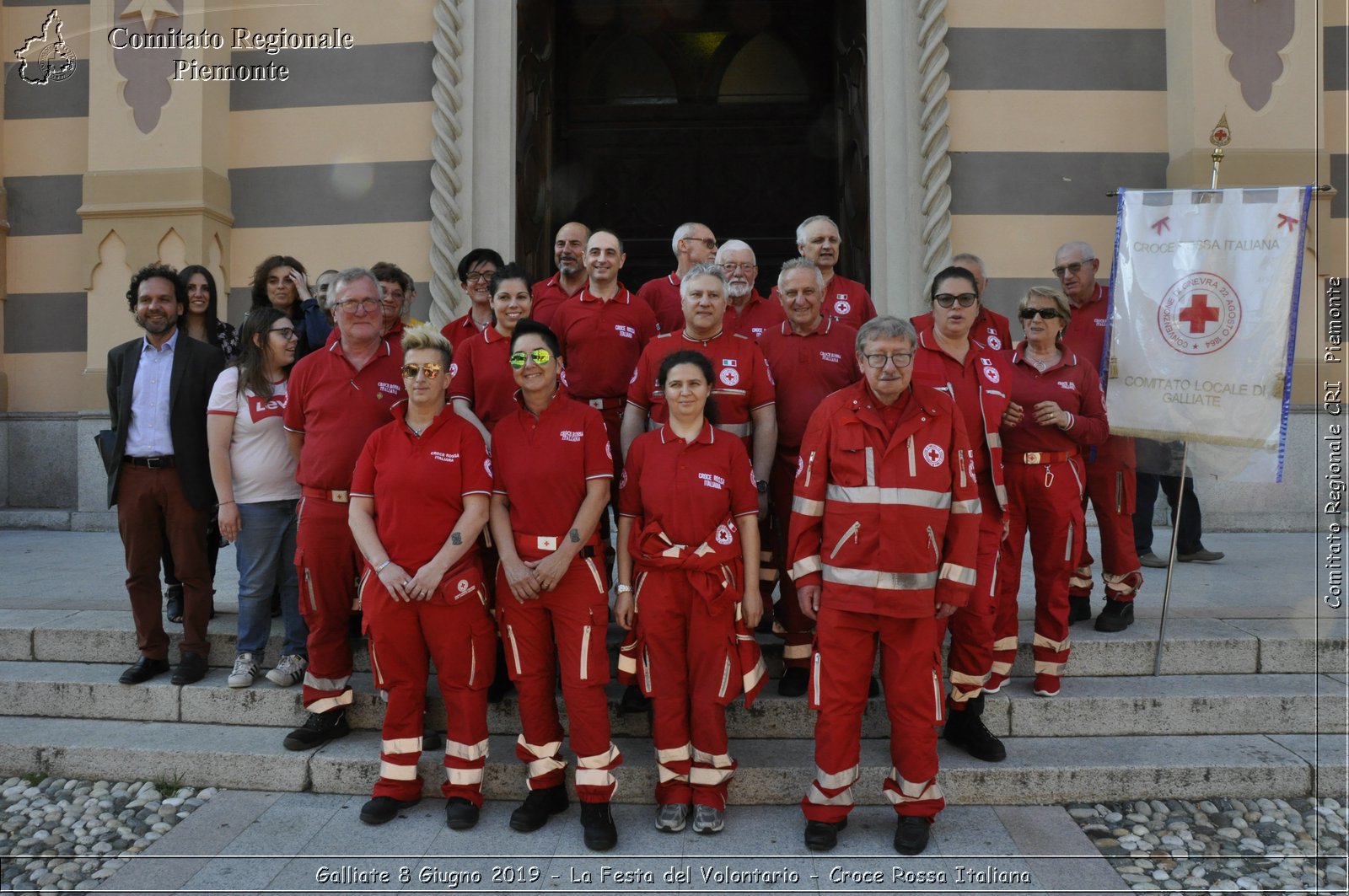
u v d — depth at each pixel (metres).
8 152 7.59
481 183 7.01
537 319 4.43
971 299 3.60
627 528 3.49
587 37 8.79
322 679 3.79
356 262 7.13
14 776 3.83
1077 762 3.60
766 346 4.00
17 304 7.59
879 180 6.99
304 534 3.71
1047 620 3.90
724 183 8.78
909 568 3.14
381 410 3.74
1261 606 4.75
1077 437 3.90
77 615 4.67
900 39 6.93
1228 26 6.57
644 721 3.85
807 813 3.28
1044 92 6.88
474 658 3.39
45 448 7.54
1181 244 4.10
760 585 4.02
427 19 7.11
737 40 8.80
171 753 3.75
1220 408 4.01
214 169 7.11
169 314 4.15
